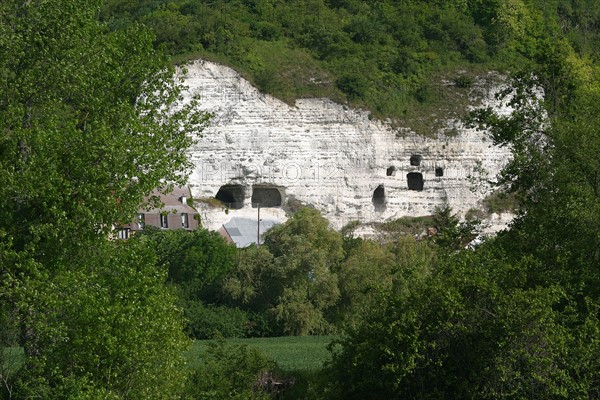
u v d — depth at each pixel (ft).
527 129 319.47
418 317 251.39
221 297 513.04
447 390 254.68
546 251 269.64
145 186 258.16
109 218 253.85
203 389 298.56
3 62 263.49
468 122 330.75
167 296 259.80
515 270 256.93
